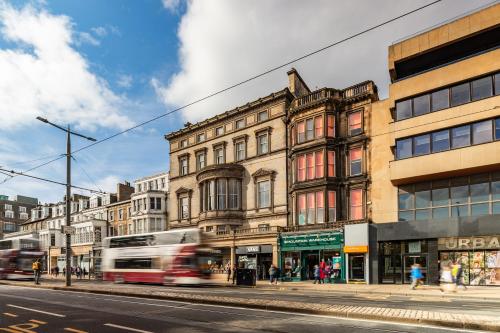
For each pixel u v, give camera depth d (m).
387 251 30.61
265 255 37.72
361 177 33.31
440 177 28.80
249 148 41.84
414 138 29.84
